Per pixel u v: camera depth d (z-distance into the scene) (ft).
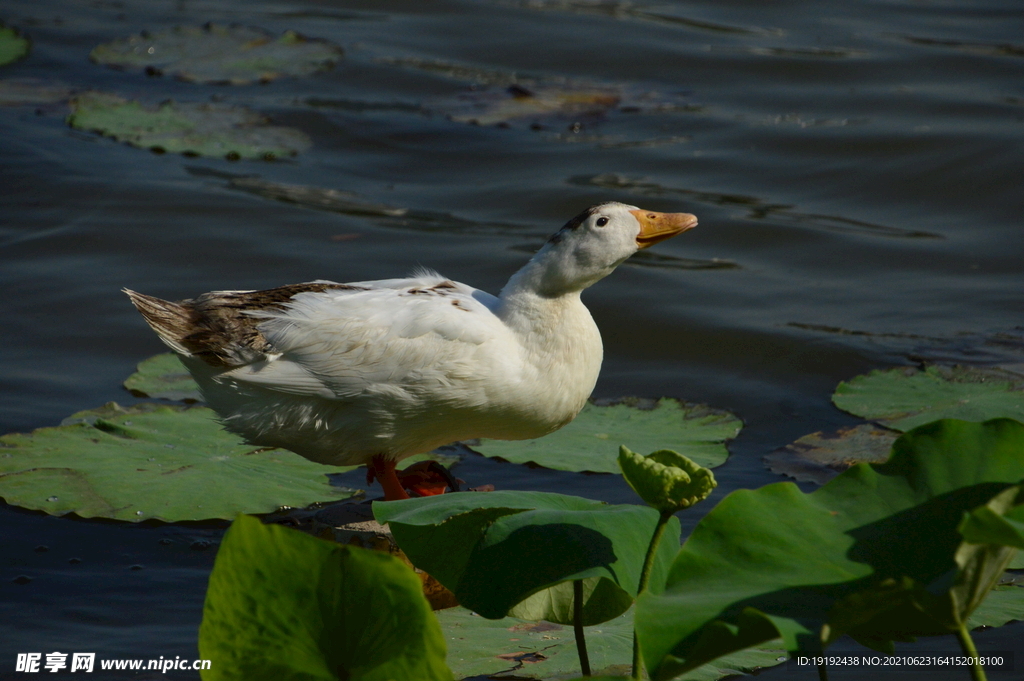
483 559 18.43
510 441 30.83
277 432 25.95
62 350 34.32
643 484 16.29
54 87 55.62
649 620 15.03
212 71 58.75
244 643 15.53
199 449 28.48
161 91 56.34
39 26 64.64
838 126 55.21
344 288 26.61
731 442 31.01
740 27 69.21
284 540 14.82
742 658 21.27
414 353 24.94
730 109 57.77
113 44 61.82
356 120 54.90
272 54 61.62
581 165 51.13
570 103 57.36
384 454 26.86
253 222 44.04
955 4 73.41
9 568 23.30
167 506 25.43
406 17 69.82
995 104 57.11
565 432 31.01
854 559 15.92
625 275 42.22
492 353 25.26
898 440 17.39
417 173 50.26
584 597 19.86
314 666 15.51
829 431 31.14
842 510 16.72
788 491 16.97
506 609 17.65
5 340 34.53
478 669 20.12
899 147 52.75
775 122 56.03
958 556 13.96
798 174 50.78
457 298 26.22
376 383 25.11
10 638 20.99
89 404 31.17
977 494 16.31
